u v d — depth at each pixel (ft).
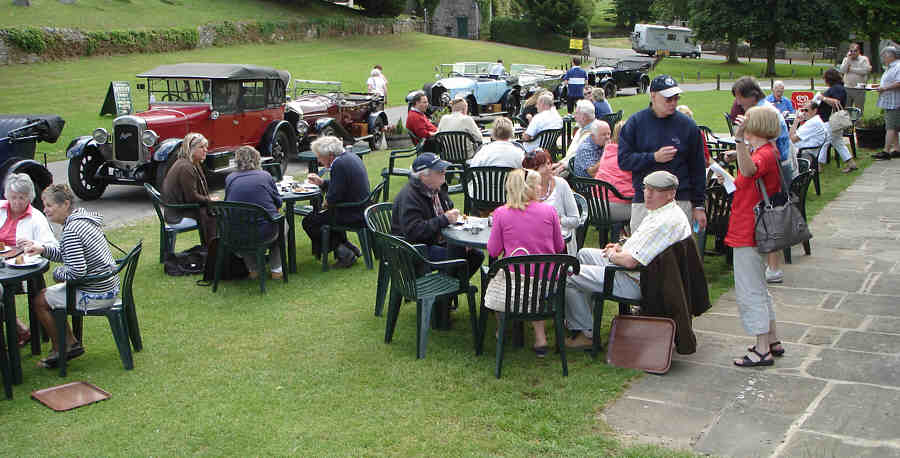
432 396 14.20
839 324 17.04
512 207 15.65
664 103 16.74
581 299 16.44
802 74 143.84
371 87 80.43
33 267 15.38
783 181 14.39
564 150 42.96
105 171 35.63
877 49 135.23
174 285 21.89
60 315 15.60
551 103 32.58
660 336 15.08
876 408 12.78
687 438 12.14
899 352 15.25
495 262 14.42
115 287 16.25
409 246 15.71
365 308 19.74
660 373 14.76
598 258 16.89
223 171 37.63
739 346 16.16
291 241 22.89
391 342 17.19
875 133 43.75
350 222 23.26
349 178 22.75
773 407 13.07
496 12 222.07
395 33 175.52
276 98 41.88
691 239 15.29
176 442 12.69
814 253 23.17
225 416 13.60
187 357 16.49
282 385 14.92
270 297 20.74
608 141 24.00
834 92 38.01
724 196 22.75
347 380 15.06
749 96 19.36
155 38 115.34
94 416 13.74
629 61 101.65
